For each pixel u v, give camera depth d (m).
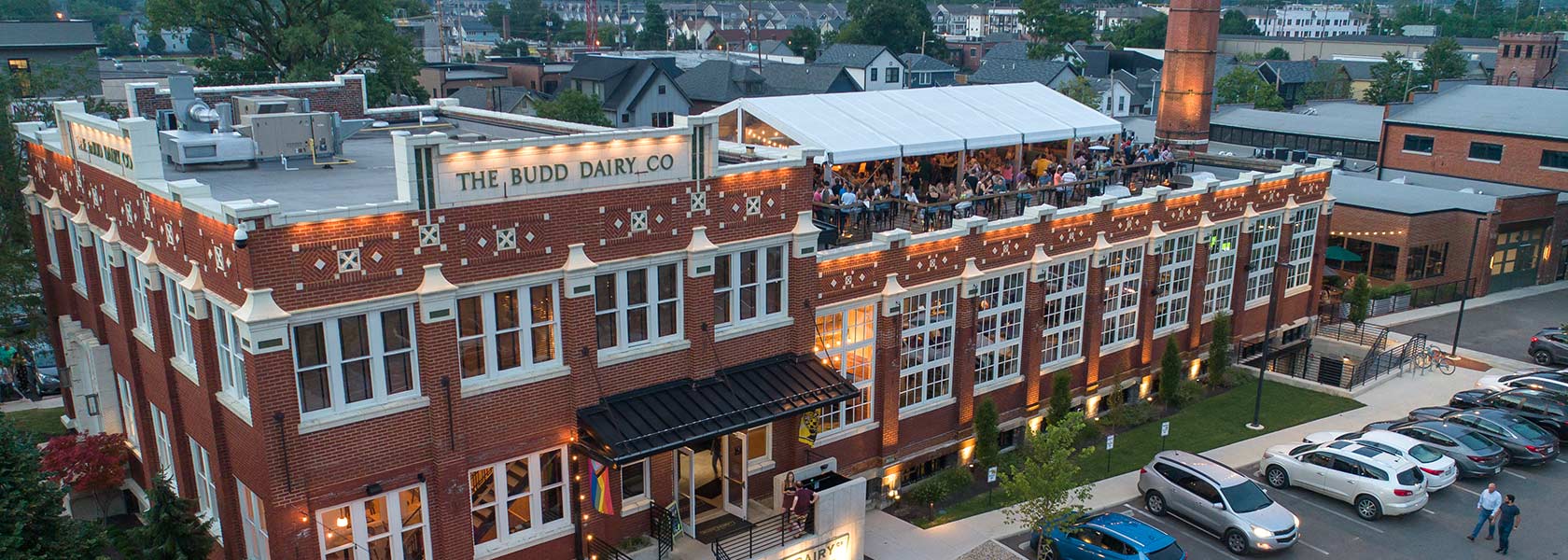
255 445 19.55
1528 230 55.62
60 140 27.55
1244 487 27.25
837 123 34.69
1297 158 70.81
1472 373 41.16
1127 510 28.97
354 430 19.88
